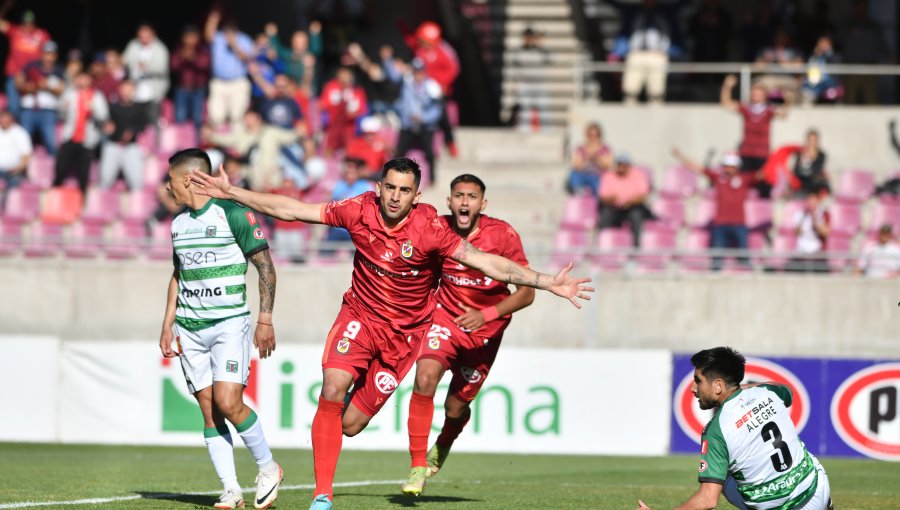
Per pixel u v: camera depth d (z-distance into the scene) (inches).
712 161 2615.7
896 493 1258.6
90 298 2198.6
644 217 2290.8
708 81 2797.7
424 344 1063.0
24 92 2647.6
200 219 948.6
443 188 2568.9
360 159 2289.6
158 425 1808.6
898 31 3065.9
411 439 1045.2
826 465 1625.2
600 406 1764.3
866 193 2479.1
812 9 3078.2
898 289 2054.6
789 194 2412.6
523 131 2792.8
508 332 2117.4
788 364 1734.7
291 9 3240.7
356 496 1122.7
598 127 2474.2
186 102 2721.5
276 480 974.4
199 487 1197.7
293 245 2135.8
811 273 2175.2
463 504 1067.3
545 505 1075.3
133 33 3312.0
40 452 1673.2
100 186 2529.5
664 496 1176.8
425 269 914.1
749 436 803.4
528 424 1766.7
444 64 2632.9
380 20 3164.4
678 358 1761.8
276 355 1781.5
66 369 1824.6
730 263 2114.9
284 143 2459.4
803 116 2618.1
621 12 2827.3
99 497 1076.5
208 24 2819.9
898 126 2591.0
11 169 2529.5
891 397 1713.8
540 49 2938.0
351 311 928.3
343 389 901.2
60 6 3228.3
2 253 2341.3
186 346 968.9
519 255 1081.4
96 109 2549.2
